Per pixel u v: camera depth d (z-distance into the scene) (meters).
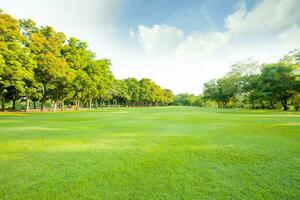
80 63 43.12
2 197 3.61
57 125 14.30
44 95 39.62
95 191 3.81
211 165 5.29
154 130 11.78
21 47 28.59
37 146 7.52
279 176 4.53
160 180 4.31
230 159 5.80
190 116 24.98
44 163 5.49
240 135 9.90
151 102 129.38
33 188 3.96
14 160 5.77
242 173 4.71
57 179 4.39
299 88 42.34
